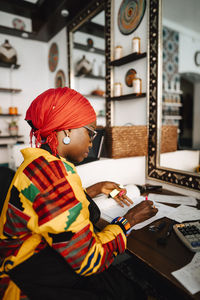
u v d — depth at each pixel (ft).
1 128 9.39
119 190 3.15
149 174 4.63
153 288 4.04
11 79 9.43
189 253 1.99
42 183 1.57
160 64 4.15
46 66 10.29
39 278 1.63
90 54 8.43
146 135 4.58
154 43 4.20
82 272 1.55
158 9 4.03
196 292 1.48
